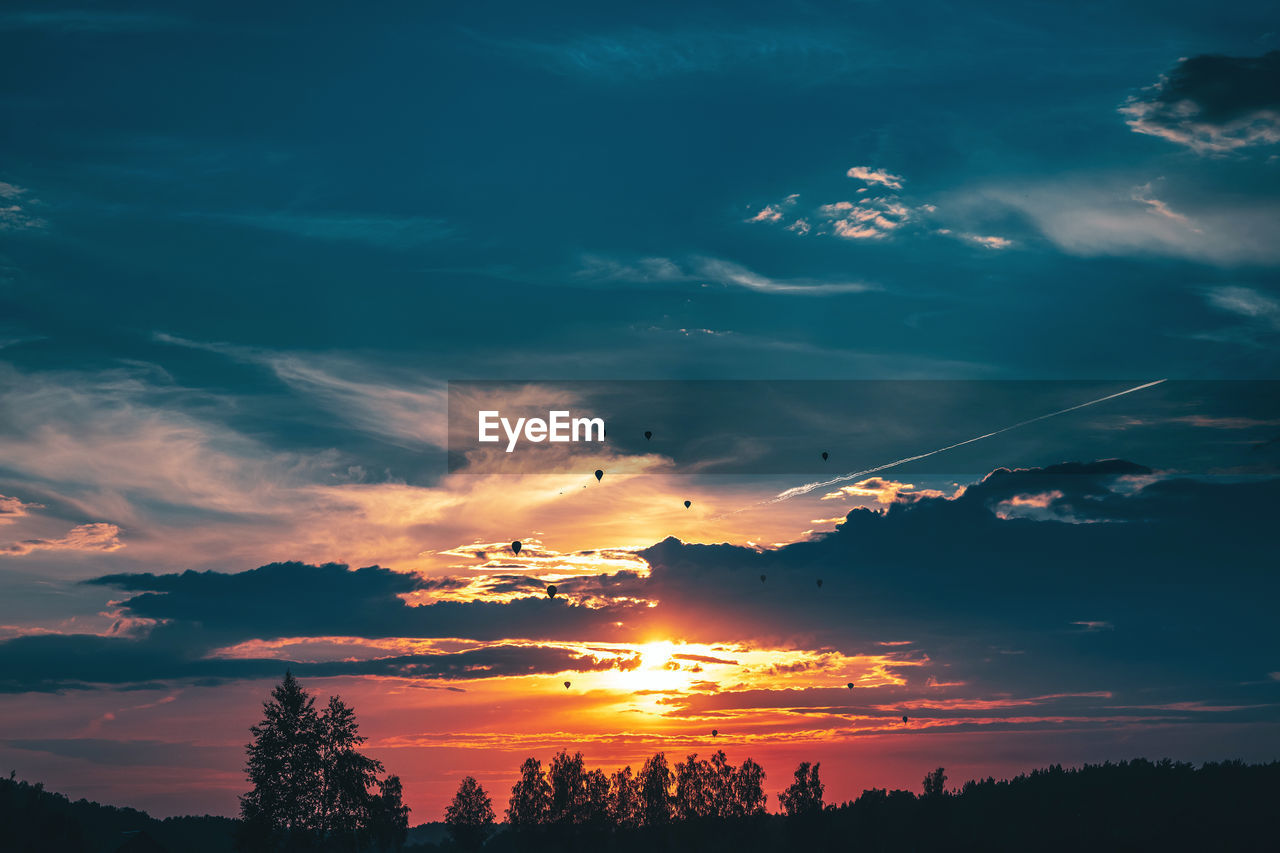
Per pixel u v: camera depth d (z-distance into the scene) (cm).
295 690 7575
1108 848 7556
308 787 7350
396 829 7988
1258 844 7100
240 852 7288
